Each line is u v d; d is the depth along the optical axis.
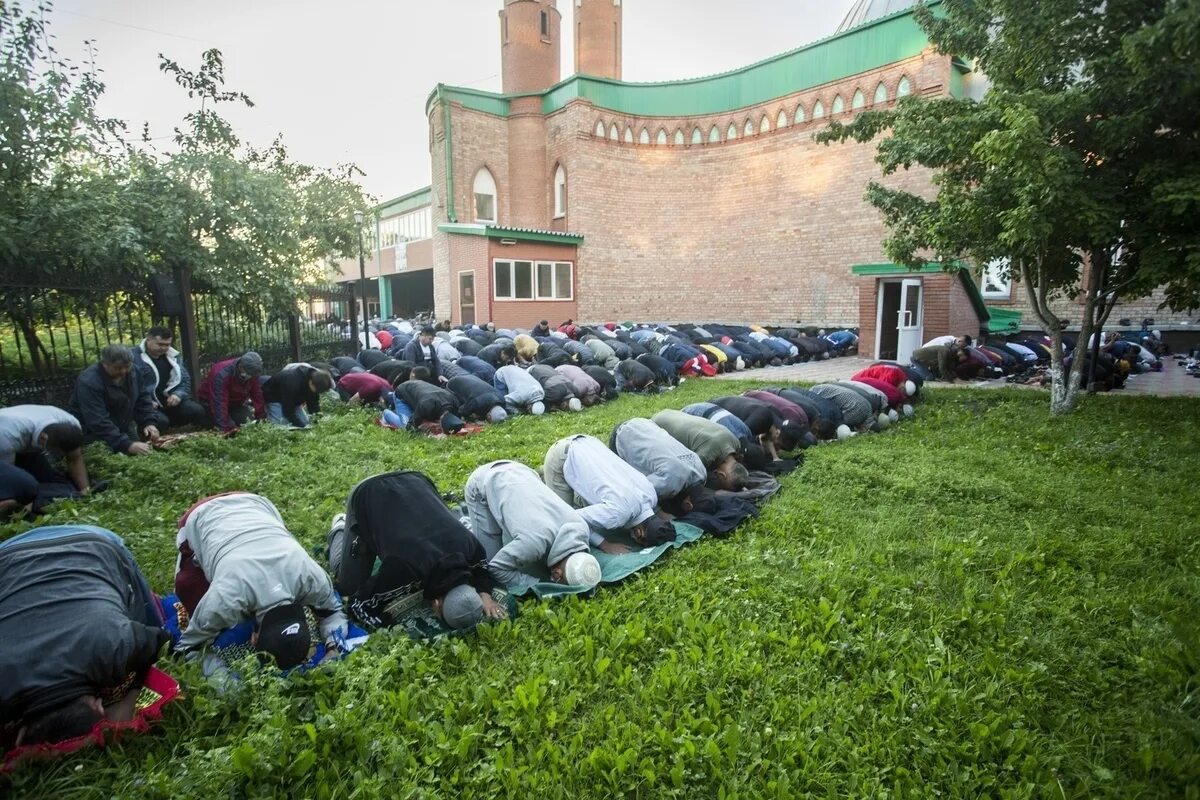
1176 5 5.59
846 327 20.27
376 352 11.86
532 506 4.24
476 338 14.87
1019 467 6.67
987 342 16.84
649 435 5.73
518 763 2.62
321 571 3.39
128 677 2.61
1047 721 2.90
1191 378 13.07
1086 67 7.30
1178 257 7.25
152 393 7.49
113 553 3.00
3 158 6.95
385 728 2.72
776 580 4.15
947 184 9.04
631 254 23.94
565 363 12.45
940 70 17.89
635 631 3.47
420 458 7.00
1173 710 2.93
